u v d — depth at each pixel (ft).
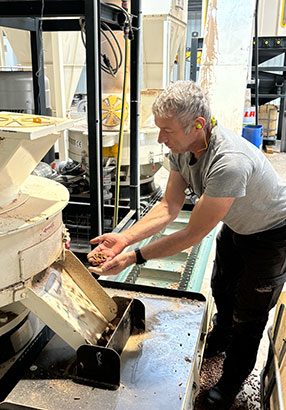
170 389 3.33
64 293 3.67
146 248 4.01
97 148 6.15
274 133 21.25
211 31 11.66
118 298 4.05
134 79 8.11
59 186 3.94
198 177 4.42
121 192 9.46
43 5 5.82
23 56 11.94
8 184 3.33
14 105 8.80
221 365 6.19
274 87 20.17
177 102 3.73
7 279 3.00
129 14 7.04
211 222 3.95
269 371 5.06
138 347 3.81
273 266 4.76
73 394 3.22
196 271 6.51
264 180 4.36
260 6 20.72
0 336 3.65
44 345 3.80
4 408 3.12
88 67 5.75
